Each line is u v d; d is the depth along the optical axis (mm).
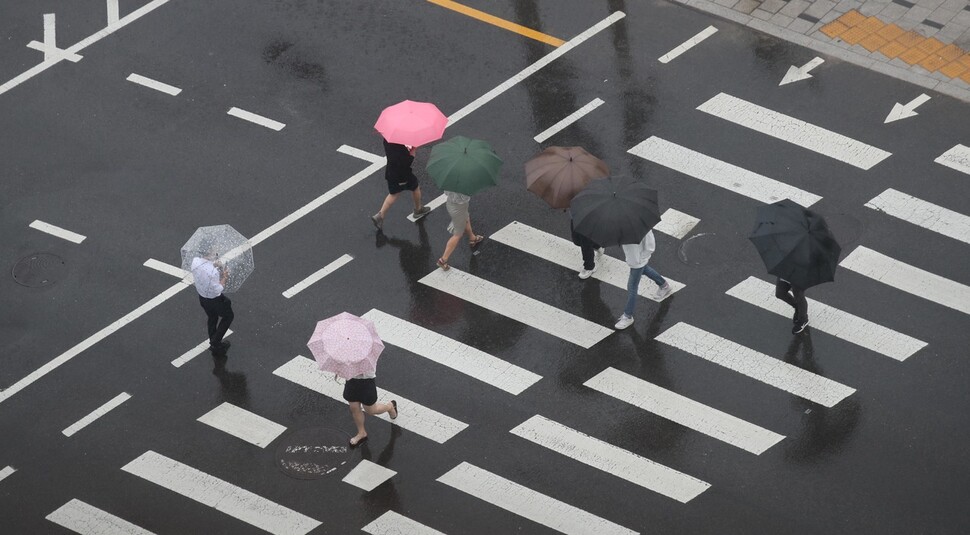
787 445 32062
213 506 31609
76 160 39406
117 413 33500
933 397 32781
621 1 42906
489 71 41000
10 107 40969
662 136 38969
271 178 38531
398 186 35812
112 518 31484
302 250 36750
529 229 36969
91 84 41469
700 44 41438
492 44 41812
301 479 32000
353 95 40594
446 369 33938
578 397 33250
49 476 32375
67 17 43469
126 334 35125
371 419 32969
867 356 33656
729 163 38188
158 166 39062
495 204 37594
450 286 35781
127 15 43375
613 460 31969
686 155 38438
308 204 37844
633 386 33375
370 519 31203
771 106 39625
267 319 35219
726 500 31156
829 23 41750
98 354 34719
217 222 37562
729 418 32656
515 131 39344
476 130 39406
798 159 38188
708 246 36188
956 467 31484
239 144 39500
